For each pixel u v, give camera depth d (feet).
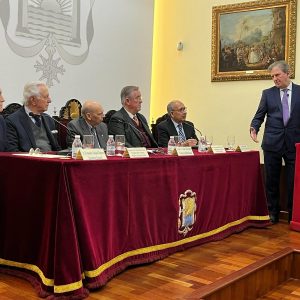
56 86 15.23
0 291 6.97
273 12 16.48
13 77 13.91
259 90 16.90
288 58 16.15
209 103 18.19
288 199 13.60
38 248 7.35
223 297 7.76
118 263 8.09
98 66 16.69
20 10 13.97
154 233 8.93
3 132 9.89
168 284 7.64
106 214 7.64
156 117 19.70
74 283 6.73
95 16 16.46
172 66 19.16
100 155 7.75
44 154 8.68
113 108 17.40
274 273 9.50
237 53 17.34
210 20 18.10
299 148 12.39
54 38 15.05
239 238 11.29
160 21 19.51
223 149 11.64
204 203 10.45
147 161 8.60
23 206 7.53
